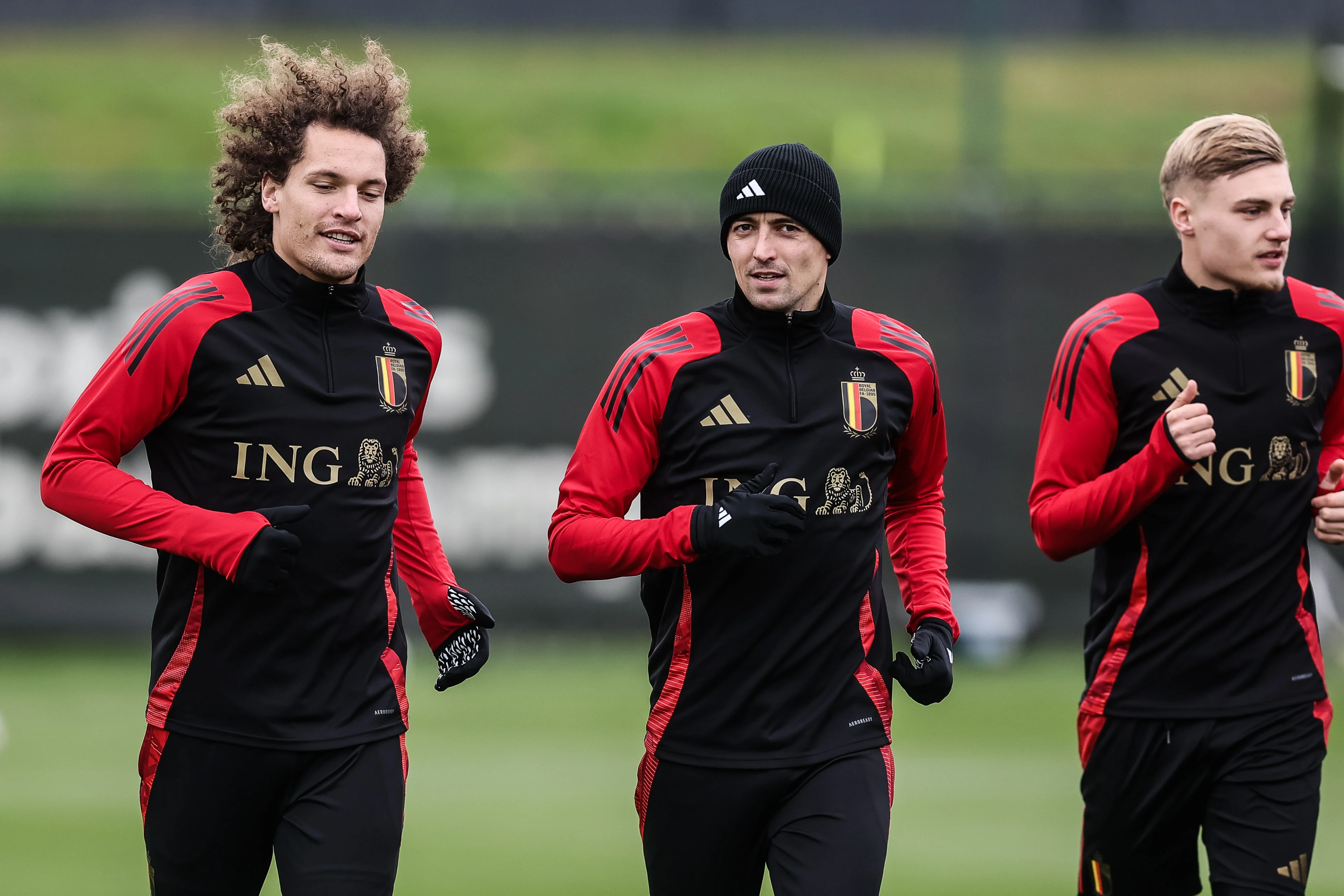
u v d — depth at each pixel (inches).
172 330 520.7
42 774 1106.7
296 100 526.3
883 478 564.7
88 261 1563.7
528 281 1604.3
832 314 563.8
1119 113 2999.5
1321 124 1749.5
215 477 528.4
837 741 544.4
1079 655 1615.4
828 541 546.0
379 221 541.6
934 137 2869.1
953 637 584.1
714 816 548.7
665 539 524.4
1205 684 597.6
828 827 531.5
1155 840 622.5
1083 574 1619.1
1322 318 615.5
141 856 898.7
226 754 527.5
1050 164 2795.3
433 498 1589.6
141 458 1502.2
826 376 553.9
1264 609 596.7
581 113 2915.8
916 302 1635.1
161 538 509.0
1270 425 598.9
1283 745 592.4
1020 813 1012.5
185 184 1995.6
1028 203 1633.9
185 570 529.0
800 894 524.7
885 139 2839.6
